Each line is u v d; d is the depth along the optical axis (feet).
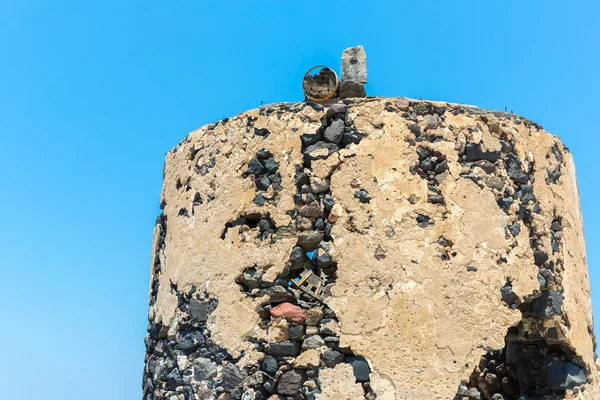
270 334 30.58
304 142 31.73
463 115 32.17
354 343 29.55
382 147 31.09
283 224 31.32
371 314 29.73
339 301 29.96
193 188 34.19
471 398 30.32
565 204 34.01
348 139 31.32
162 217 36.83
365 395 29.25
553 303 31.86
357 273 30.09
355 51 35.17
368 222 30.48
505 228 31.50
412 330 29.68
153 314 35.88
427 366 29.50
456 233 30.78
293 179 31.55
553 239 32.96
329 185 31.09
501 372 33.73
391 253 30.19
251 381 30.53
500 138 32.53
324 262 30.50
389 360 29.37
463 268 30.53
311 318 30.19
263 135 32.45
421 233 30.50
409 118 31.60
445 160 31.42
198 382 31.73
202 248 32.99
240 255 31.73
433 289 30.09
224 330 31.48
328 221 30.81
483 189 31.55
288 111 32.27
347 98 32.76
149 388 35.12
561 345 32.53
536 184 32.91
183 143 35.60
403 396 29.12
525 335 32.86
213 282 32.22
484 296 30.55
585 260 35.12
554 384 32.19
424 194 30.89
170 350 33.32
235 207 32.32
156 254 37.11
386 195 30.71
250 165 32.42
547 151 33.96
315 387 29.68
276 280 31.12
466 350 29.94
